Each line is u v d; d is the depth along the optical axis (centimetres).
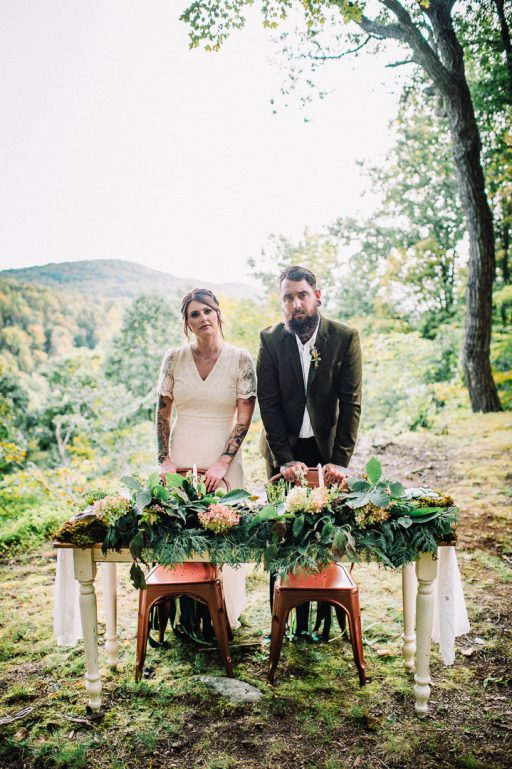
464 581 410
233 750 246
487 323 945
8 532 535
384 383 1032
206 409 335
